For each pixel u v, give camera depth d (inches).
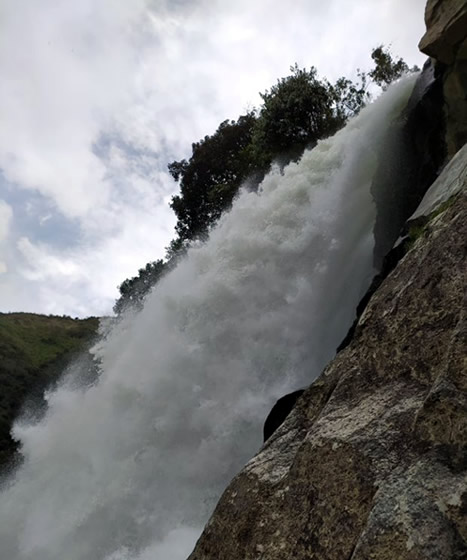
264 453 115.2
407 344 103.7
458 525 67.2
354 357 116.0
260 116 760.3
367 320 119.9
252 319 369.4
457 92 354.3
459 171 198.1
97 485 350.9
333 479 88.7
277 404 245.0
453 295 101.8
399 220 386.3
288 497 96.2
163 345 369.7
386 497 76.2
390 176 401.1
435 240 118.6
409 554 67.2
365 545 72.0
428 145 385.1
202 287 378.6
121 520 335.3
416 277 114.5
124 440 354.9
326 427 100.2
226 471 328.8
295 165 439.2
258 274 382.0
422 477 75.5
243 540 98.2
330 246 396.2
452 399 80.8
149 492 334.0
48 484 378.0
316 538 84.7
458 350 86.4
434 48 358.9
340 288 386.3
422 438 82.0
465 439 76.1
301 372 359.9
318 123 721.0
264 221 403.9
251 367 358.9
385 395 98.7
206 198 951.0
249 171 807.7
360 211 408.8
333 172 418.3
